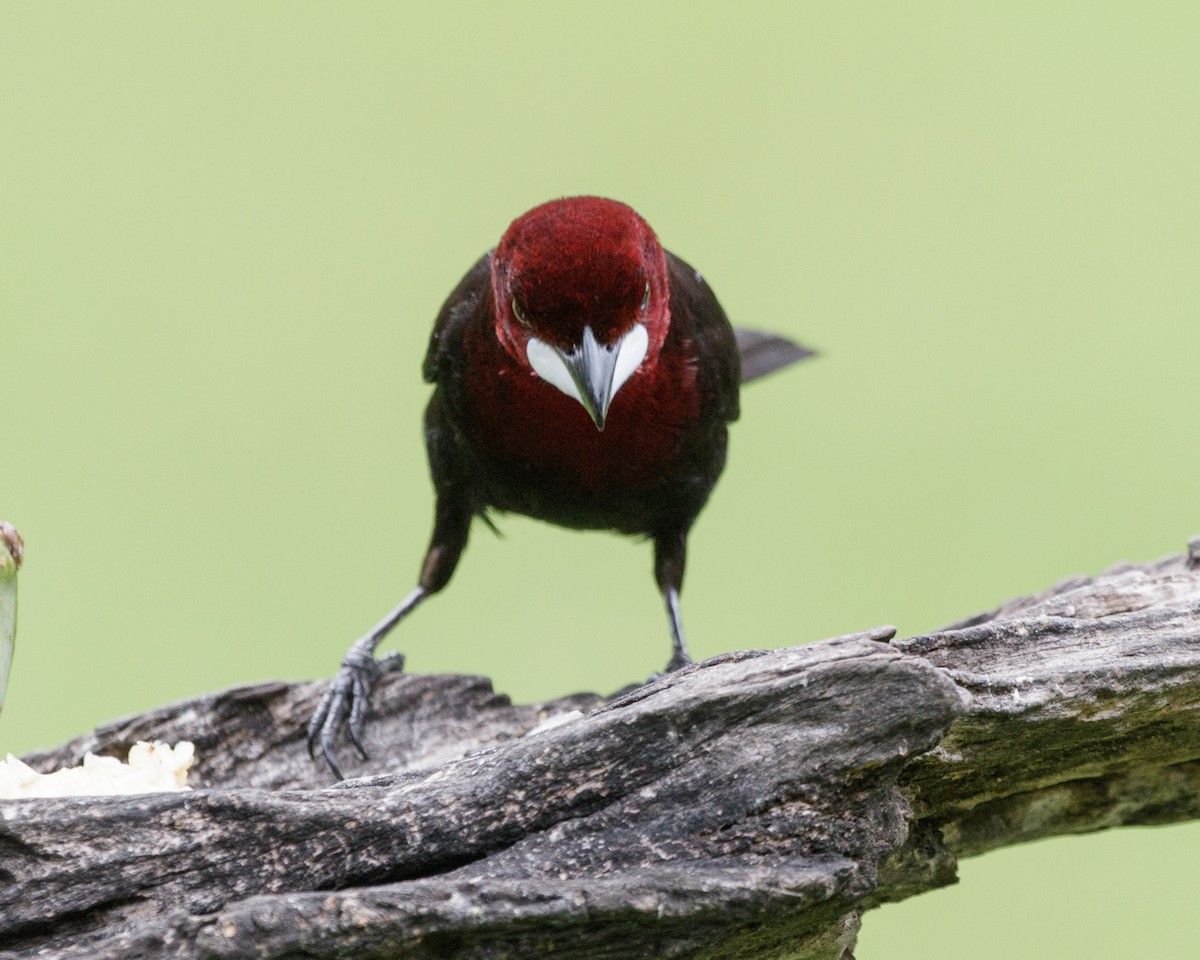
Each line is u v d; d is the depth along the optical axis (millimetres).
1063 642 7168
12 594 6660
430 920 5574
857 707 6242
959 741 6941
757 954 6488
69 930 5934
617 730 6234
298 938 5453
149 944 5547
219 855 6023
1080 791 7648
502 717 9602
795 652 6371
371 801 6168
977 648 7102
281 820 6066
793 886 6039
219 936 5430
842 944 6703
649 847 6195
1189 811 7715
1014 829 7691
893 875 7438
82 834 5930
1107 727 7125
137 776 7301
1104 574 9211
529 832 6227
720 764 6254
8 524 6695
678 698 6242
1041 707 6914
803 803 6273
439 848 6172
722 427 10125
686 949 6047
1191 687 7094
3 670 6598
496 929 5684
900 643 7031
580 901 5723
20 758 8625
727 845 6234
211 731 9109
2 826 5844
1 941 5875
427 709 9703
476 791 6211
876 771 6320
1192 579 7941
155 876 5969
